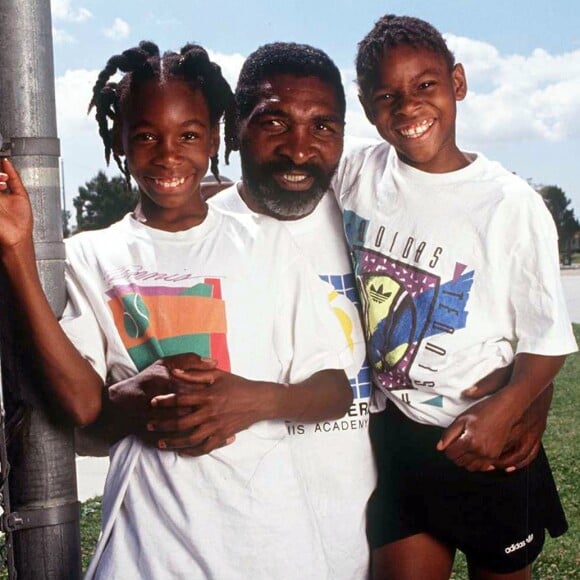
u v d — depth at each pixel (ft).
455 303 8.79
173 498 7.43
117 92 8.07
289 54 8.77
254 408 7.45
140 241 7.98
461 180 8.89
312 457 8.69
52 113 7.72
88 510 17.44
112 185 57.77
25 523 7.68
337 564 8.74
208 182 10.11
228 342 7.74
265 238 8.11
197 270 7.86
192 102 7.91
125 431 7.57
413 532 9.21
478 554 9.33
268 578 7.42
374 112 9.05
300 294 8.05
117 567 7.39
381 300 8.98
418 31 8.91
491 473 9.03
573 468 19.22
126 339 7.77
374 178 9.25
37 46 7.63
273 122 8.64
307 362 7.98
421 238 8.87
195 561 7.35
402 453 9.17
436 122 8.87
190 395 7.25
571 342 8.67
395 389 9.07
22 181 7.61
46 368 7.38
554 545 15.57
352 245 9.22
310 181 8.79
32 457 7.70
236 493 7.47
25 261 7.14
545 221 8.76
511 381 8.67
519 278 8.72
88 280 7.86
